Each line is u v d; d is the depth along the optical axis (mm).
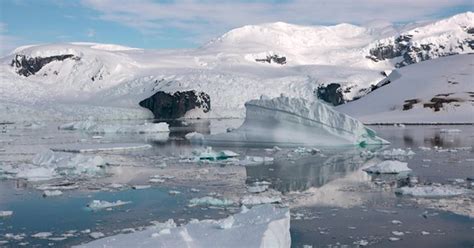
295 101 48344
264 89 161750
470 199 21891
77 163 32875
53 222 18797
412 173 29203
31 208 21062
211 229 14484
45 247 15750
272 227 14250
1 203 22078
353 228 17562
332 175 29125
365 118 99312
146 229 16000
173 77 163750
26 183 27016
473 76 108625
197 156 37375
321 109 47688
